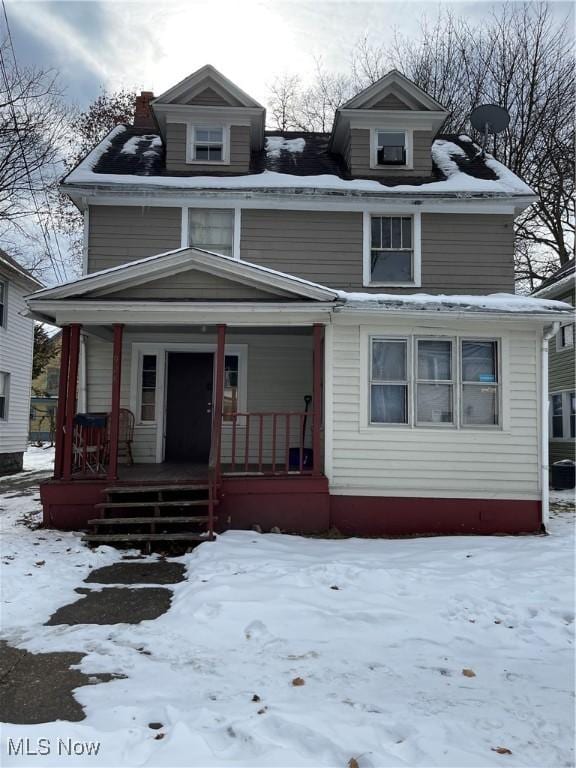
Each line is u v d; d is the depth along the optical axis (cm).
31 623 473
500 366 859
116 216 1034
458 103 2195
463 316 825
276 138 1327
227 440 1066
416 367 855
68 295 798
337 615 486
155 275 822
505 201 1034
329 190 1013
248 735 293
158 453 1045
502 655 419
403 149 1128
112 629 459
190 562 650
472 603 518
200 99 1109
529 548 717
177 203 1033
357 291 1038
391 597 529
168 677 371
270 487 807
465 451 843
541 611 501
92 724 311
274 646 425
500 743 295
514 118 2067
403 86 1107
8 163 1414
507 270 1051
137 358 1049
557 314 825
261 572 592
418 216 1055
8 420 1630
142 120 1380
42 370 3384
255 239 1041
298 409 1074
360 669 387
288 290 815
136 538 702
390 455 838
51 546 703
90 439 952
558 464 1461
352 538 793
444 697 346
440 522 834
